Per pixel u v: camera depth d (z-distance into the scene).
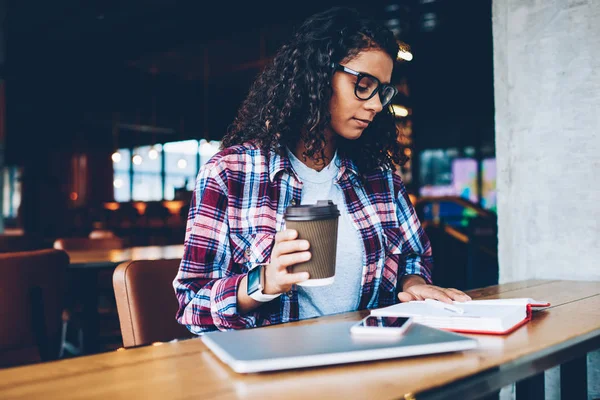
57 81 9.54
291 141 1.40
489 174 12.86
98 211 13.66
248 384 0.71
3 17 8.07
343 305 1.40
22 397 0.66
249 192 1.33
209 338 0.89
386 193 1.56
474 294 1.56
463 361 0.82
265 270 0.98
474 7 8.04
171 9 7.20
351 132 1.37
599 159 1.89
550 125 2.00
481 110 12.79
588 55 1.92
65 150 16.77
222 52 10.37
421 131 13.50
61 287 2.21
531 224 2.05
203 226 1.26
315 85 1.31
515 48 2.09
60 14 8.88
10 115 12.77
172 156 19.78
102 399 0.65
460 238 6.15
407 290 1.39
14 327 1.98
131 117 12.60
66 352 3.52
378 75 1.31
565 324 1.11
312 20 1.38
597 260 1.90
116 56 8.51
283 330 0.95
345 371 0.77
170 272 1.50
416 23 8.84
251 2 6.46
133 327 1.40
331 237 0.90
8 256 1.98
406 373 0.76
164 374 0.76
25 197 12.03
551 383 1.92
